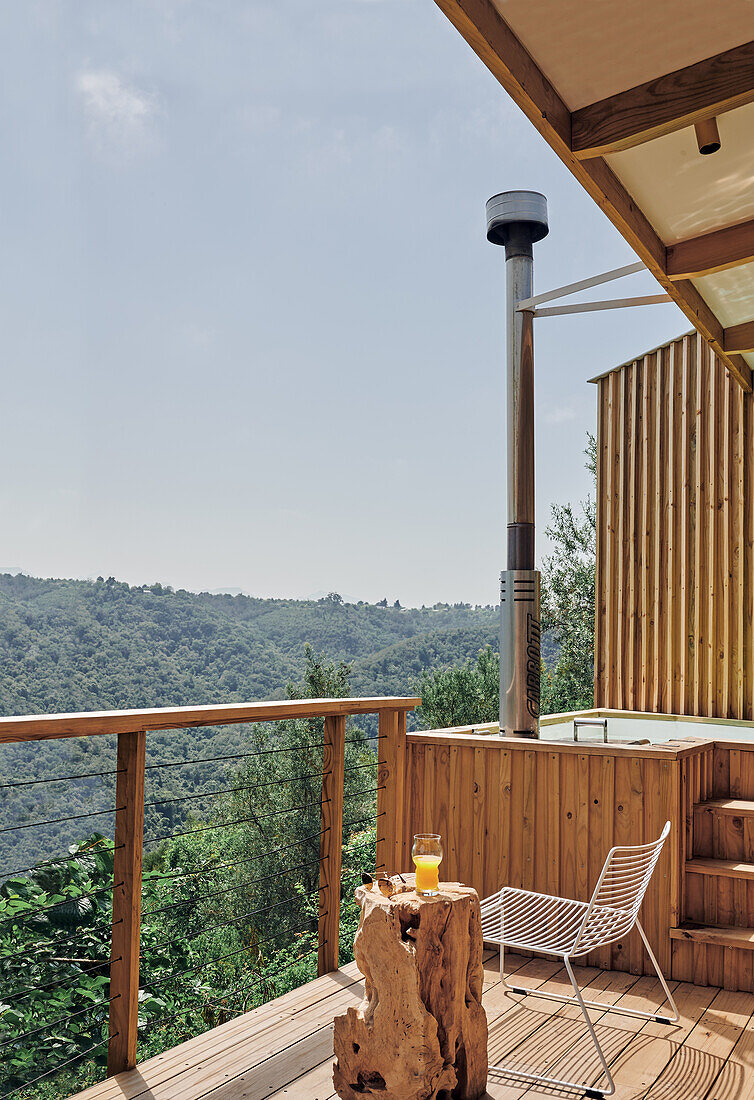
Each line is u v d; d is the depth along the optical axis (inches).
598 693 291.4
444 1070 101.8
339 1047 104.0
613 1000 135.7
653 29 92.4
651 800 148.2
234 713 118.4
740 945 137.9
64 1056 182.1
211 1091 105.0
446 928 103.0
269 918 501.0
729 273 157.8
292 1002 132.7
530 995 138.2
